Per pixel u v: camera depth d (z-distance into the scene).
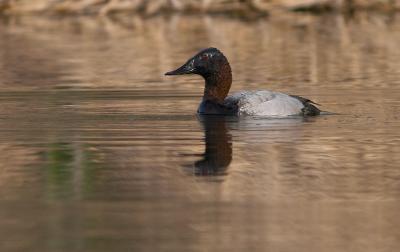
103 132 13.51
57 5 35.12
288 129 13.63
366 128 13.67
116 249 7.68
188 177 10.33
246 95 15.29
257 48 26.75
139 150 12.05
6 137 13.09
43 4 35.00
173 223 8.48
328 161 11.21
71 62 24.16
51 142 12.65
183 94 18.00
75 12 35.25
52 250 7.64
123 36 29.95
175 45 27.55
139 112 15.49
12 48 27.23
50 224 8.45
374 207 9.03
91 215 8.75
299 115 15.05
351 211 8.88
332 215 8.73
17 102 16.89
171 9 35.59
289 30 30.98
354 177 10.33
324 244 7.85
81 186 9.93
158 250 7.68
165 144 12.46
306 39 28.69
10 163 11.20
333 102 16.61
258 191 9.67
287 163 11.12
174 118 14.88
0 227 8.35
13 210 8.94
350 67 22.52
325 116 14.90
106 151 11.98
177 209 8.95
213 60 15.84
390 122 14.21
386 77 20.55
